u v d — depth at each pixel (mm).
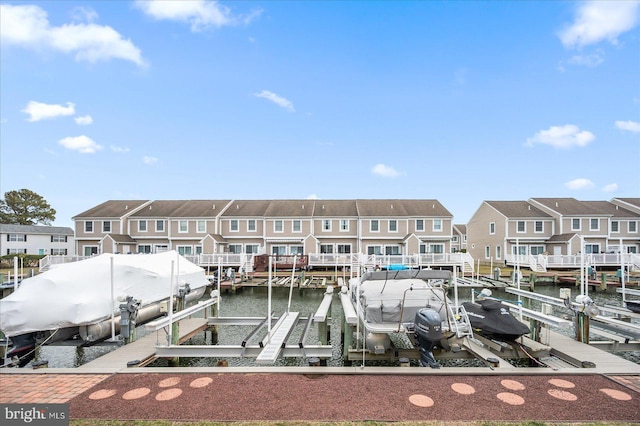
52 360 9805
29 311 8000
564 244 35219
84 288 8703
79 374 6730
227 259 31266
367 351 7957
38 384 6270
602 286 23516
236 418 4977
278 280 26422
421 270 7449
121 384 6242
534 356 7785
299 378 6449
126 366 7195
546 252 35500
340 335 11422
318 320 8562
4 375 6703
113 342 8773
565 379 6352
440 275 7477
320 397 5625
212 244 35375
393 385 6102
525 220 37438
